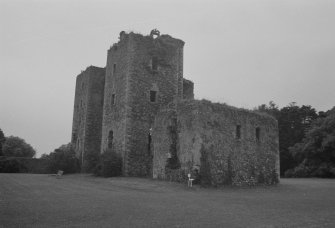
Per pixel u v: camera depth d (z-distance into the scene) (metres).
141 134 30.44
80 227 9.67
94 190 19.59
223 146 23.52
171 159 24.64
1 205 13.10
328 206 14.73
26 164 42.56
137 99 30.86
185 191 19.80
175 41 34.22
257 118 26.53
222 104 24.47
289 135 56.66
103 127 34.12
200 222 10.70
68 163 37.53
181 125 24.12
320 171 43.78
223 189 21.48
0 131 63.34
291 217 11.90
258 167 25.64
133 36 31.72
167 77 32.97
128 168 29.22
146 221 10.66
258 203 15.33
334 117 45.22
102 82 40.28
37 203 13.84
